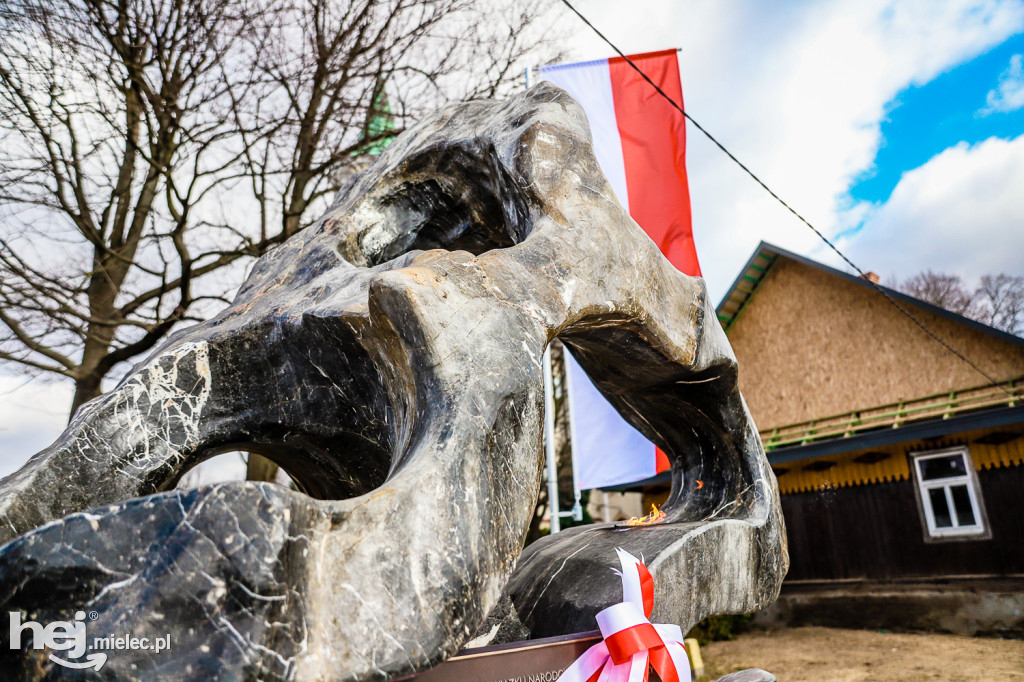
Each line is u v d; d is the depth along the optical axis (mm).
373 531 1432
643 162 6816
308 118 7027
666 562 2207
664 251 6648
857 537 9938
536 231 2352
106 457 2336
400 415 2139
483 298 2020
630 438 7039
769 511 2799
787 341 12555
